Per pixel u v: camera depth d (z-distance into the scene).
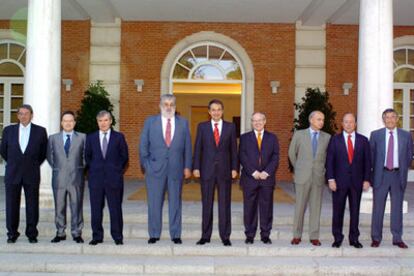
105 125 6.16
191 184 11.76
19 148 6.19
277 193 10.24
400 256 6.13
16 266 5.75
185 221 7.10
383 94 7.77
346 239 6.59
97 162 6.17
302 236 6.57
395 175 6.21
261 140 6.29
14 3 12.35
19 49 14.31
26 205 6.23
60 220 6.33
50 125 7.72
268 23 13.78
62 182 6.25
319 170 6.24
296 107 13.30
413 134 14.12
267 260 5.93
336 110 13.73
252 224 6.34
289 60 13.77
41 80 7.70
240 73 13.95
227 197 6.23
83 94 13.70
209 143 6.18
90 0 11.73
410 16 12.95
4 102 14.28
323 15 12.77
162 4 12.13
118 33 13.73
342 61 13.73
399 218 6.26
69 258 5.95
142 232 6.62
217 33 13.80
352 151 6.09
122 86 13.77
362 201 7.63
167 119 6.31
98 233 6.22
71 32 13.68
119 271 5.72
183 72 13.95
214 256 6.10
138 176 13.75
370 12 7.84
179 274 5.71
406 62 14.12
